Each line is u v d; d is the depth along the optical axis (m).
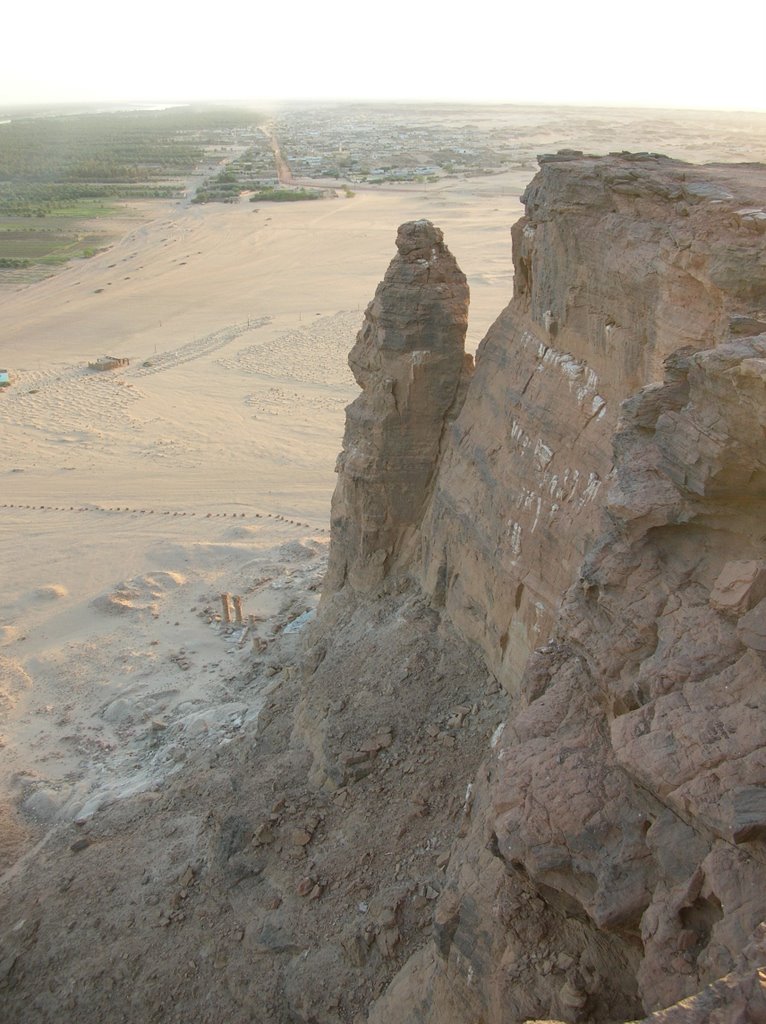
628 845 11.43
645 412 13.87
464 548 25.73
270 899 20.91
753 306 15.64
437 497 28.08
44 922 23.06
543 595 21.53
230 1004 19.50
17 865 26.61
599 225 20.47
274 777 24.62
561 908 12.72
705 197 17.50
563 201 21.52
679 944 10.11
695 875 10.24
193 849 23.92
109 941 21.88
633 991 12.37
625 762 11.01
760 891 9.68
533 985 12.89
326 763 23.58
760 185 19.16
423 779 22.23
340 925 19.45
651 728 11.16
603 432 20.19
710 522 12.73
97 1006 20.45
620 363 19.77
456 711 23.80
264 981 19.45
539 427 22.62
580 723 13.18
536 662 14.62
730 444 11.55
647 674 11.94
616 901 11.05
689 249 16.75
